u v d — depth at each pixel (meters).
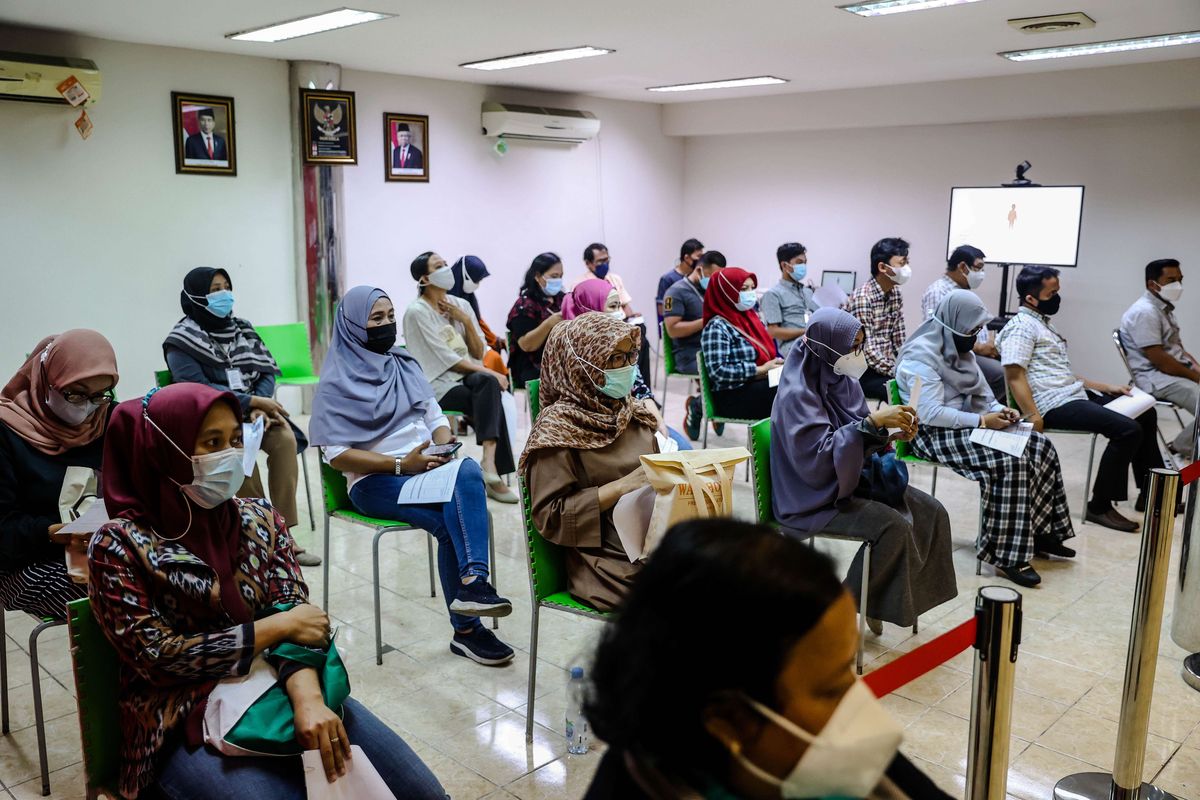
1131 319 5.16
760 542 0.80
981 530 3.70
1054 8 4.25
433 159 6.92
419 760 1.77
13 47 4.81
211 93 5.68
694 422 5.89
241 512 1.86
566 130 7.51
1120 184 6.77
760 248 8.80
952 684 2.89
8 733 2.55
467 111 7.09
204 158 5.70
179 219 5.66
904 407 2.88
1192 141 6.43
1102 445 5.82
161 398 1.68
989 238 7.04
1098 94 6.26
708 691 0.78
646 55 5.72
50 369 2.45
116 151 5.34
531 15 4.46
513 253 7.64
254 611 1.81
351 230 6.50
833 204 8.26
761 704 0.78
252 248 6.04
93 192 5.28
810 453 3.00
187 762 1.62
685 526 0.83
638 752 0.81
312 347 6.37
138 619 1.63
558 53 5.68
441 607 3.43
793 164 8.44
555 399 2.73
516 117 7.11
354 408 3.18
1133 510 4.57
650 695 0.78
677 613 0.78
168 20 4.63
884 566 2.95
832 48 5.43
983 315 3.72
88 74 4.92
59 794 2.28
